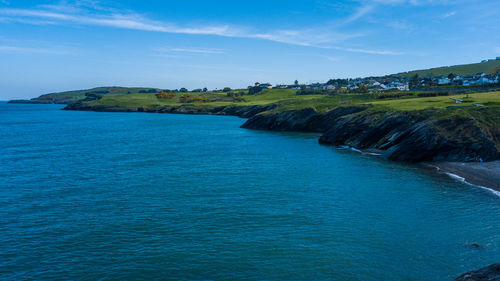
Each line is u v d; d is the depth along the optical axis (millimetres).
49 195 38344
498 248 24875
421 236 27141
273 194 38438
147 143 83188
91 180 45125
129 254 24562
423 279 21266
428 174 47781
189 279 21547
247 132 110500
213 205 34719
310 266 22891
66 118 181375
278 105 162125
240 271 22359
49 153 67438
